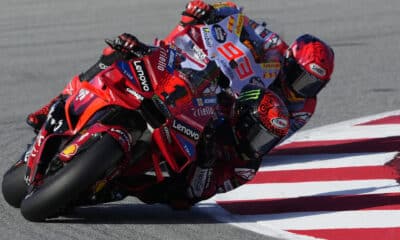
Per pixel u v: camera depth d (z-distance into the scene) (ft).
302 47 81.05
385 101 119.55
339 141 99.40
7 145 98.27
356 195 79.36
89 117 67.46
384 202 76.84
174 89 69.10
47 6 220.84
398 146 96.27
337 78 134.72
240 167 74.08
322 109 115.65
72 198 64.75
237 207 76.33
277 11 194.29
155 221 71.26
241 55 77.77
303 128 106.11
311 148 96.84
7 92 128.47
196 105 70.38
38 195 65.87
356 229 70.03
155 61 69.87
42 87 131.54
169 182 72.18
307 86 81.76
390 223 71.36
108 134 65.00
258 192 81.05
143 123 68.08
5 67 147.13
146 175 71.77
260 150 72.18
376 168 88.33
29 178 67.87
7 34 180.96
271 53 81.46
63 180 64.23
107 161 64.03
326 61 80.38
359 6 200.13
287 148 97.19
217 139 73.00
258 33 81.82
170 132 67.97
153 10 205.36
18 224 68.80
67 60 151.53
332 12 192.13
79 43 167.12
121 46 71.77
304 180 84.84
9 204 73.26
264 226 70.69
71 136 67.92
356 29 173.68
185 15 82.69
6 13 212.02
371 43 160.45
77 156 65.05
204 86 71.77
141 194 71.97
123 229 68.44
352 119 110.01
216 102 72.69
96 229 68.08
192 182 71.82
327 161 91.40
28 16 205.57
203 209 75.66
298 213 74.28
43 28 186.70
